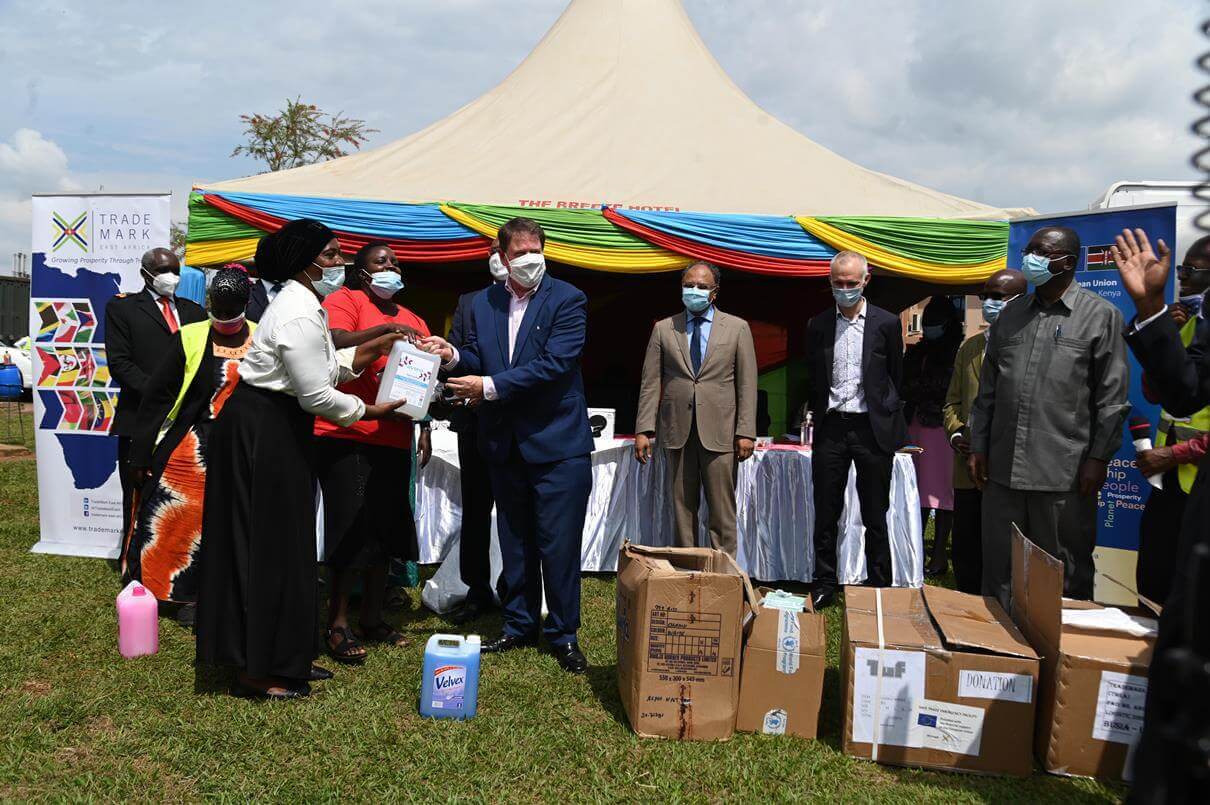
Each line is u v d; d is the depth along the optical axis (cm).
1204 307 229
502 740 294
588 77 793
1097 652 278
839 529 533
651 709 300
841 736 302
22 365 1836
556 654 372
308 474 323
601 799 258
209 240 613
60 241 546
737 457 481
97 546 553
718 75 838
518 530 379
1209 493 202
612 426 539
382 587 388
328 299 383
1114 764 275
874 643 289
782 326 776
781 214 623
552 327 361
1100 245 450
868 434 460
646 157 704
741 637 302
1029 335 336
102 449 547
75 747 281
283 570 315
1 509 686
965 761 282
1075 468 328
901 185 732
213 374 405
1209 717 129
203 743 283
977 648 283
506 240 362
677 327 479
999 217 630
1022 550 310
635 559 329
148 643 367
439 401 409
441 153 738
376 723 301
